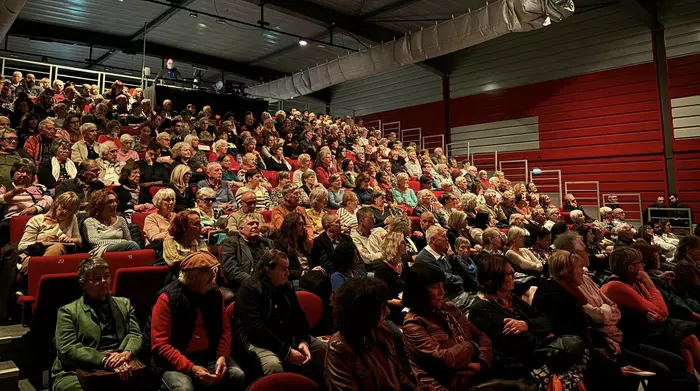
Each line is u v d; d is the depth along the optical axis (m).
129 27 11.69
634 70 9.47
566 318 2.71
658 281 3.78
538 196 9.17
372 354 1.99
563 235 3.68
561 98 10.50
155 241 3.64
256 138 8.51
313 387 2.05
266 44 12.85
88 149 6.02
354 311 1.95
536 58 10.94
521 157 11.12
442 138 12.52
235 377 2.44
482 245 4.73
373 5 10.00
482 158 11.88
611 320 3.02
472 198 6.53
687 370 3.20
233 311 2.77
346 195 5.36
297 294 3.12
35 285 2.99
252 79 14.93
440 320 2.51
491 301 2.76
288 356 2.61
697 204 8.74
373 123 14.61
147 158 5.70
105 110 7.88
